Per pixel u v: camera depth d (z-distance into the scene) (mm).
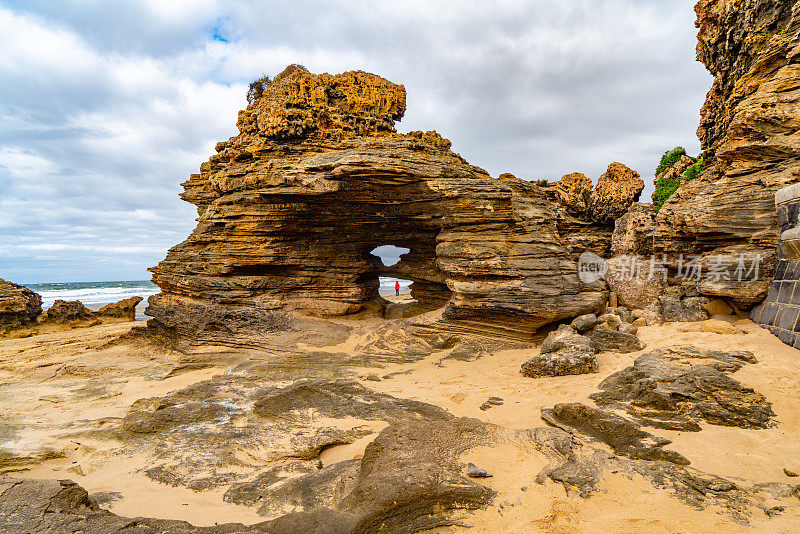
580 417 6770
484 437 5934
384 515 4098
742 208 11562
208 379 13734
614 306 14867
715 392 7125
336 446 7574
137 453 7770
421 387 10609
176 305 17766
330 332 15789
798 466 5070
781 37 12492
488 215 14477
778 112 11773
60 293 73938
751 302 10984
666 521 3980
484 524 4066
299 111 17141
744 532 3740
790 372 7562
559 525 4000
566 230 22281
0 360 17750
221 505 5566
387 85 19516
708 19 16453
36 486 4887
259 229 16578
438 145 19141
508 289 13820
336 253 17891
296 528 3953
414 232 17141
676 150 22094
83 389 12891
